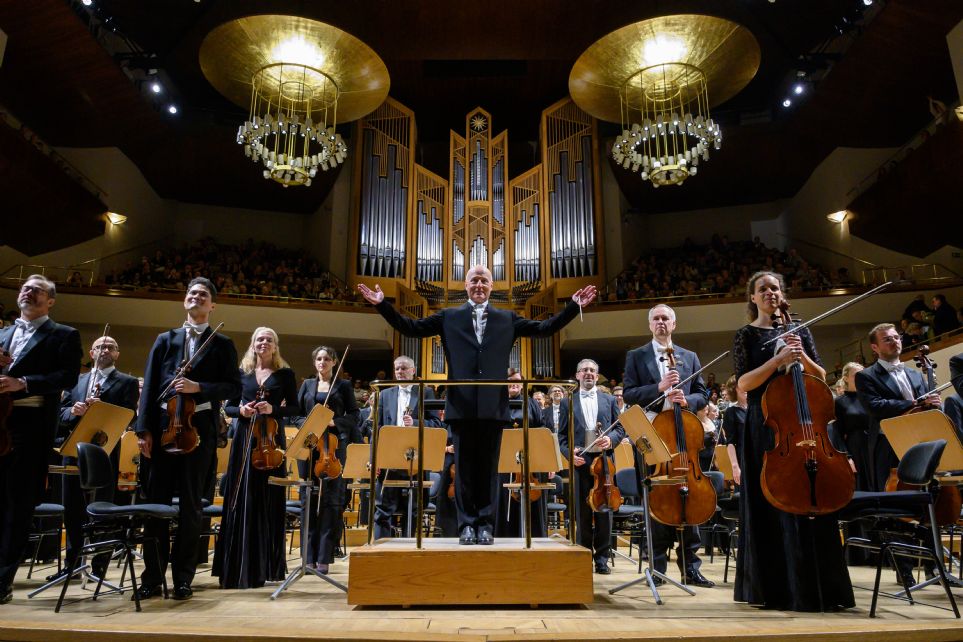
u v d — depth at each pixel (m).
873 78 12.62
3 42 11.20
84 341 13.77
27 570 4.82
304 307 14.69
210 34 10.15
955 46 10.72
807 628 2.54
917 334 10.95
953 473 3.71
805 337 3.39
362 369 16.03
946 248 13.88
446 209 16.25
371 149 16.48
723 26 10.26
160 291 14.11
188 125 15.67
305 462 4.57
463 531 3.48
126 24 14.14
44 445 3.67
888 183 12.49
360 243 15.88
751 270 15.48
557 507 6.23
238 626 2.65
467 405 3.52
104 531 3.34
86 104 13.45
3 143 11.12
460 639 2.39
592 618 2.90
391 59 15.31
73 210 13.31
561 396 6.28
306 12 13.77
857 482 5.12
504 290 15.67
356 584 3.17
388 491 5.92
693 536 4.14
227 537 4.01
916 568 4.91
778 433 3.00
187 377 3.75
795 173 16.38
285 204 17.94
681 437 3.77
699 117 9.93
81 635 2.49
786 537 3.11
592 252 15.77
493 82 16.81
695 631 2.49
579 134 16.67
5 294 12.77
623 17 13.77
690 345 15.05
